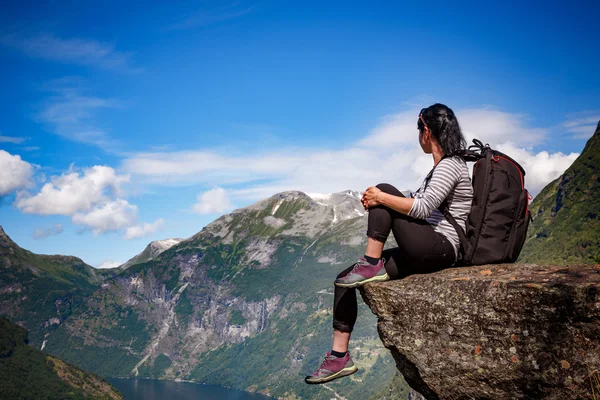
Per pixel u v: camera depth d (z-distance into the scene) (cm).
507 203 225
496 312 192
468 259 231
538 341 179
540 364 177
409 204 227
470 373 198
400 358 230
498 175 228
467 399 203
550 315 175
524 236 228
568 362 170
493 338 193
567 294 171
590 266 192
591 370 164
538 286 180
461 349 204
